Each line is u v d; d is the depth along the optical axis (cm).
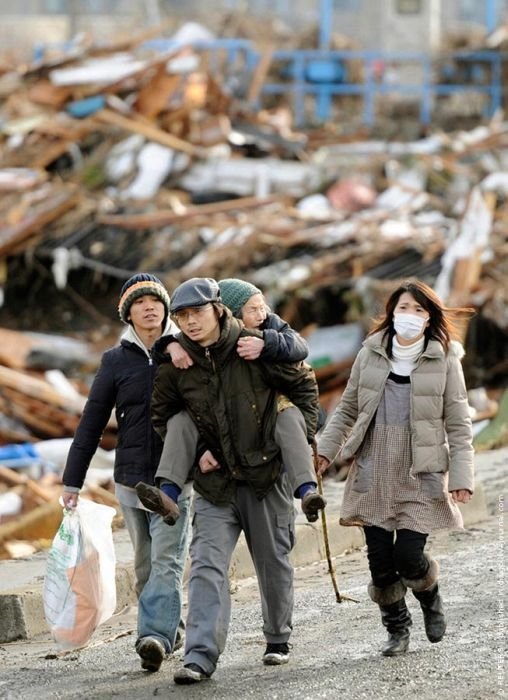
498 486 2639
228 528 1402
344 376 4625
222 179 5766
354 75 7669
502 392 4691
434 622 1470
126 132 5981
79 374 4753
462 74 7906
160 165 5766
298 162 6094
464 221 4819
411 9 8150
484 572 1925
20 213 5259
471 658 1427
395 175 5716
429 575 1425
